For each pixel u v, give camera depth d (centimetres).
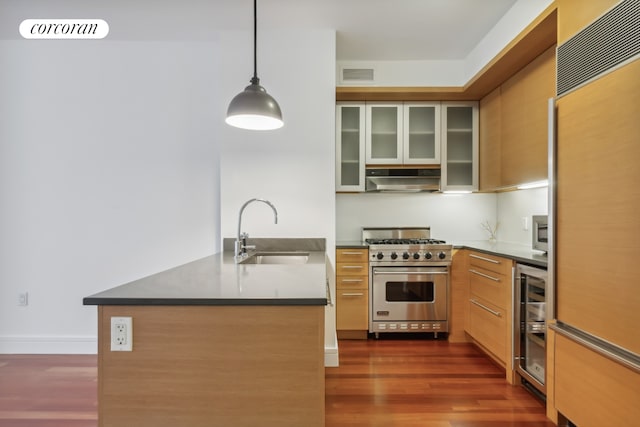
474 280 297
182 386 121
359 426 189
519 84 275
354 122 352
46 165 303
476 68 311
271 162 279
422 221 380
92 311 305
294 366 121
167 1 241
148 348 121
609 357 149
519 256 231
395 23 272
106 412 121
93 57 302
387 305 323
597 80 157
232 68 278
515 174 281
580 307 168
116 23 274
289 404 121
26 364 277
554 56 231
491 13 259
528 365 227
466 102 352
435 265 321
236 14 258
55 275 304
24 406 212
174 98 304
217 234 305
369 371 257
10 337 303
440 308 321
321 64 279
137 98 304
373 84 342
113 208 305
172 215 306
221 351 121
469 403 212
